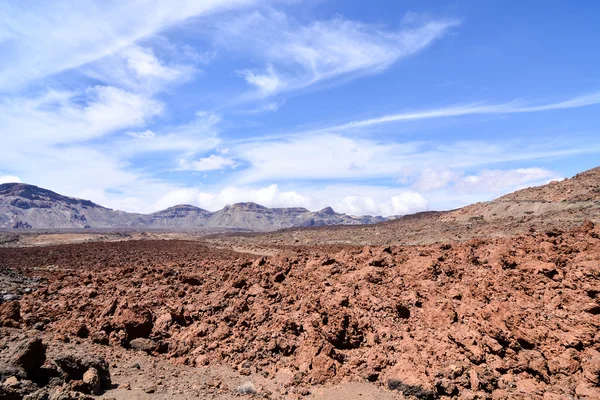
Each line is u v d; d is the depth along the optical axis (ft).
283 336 50.65
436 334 46.11
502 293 49.75
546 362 38.32
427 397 38.06
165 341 52.70
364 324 50.39
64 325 53.78
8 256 189.47
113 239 475.72
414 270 62.03
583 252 55.42
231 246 280.10
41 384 33.40
